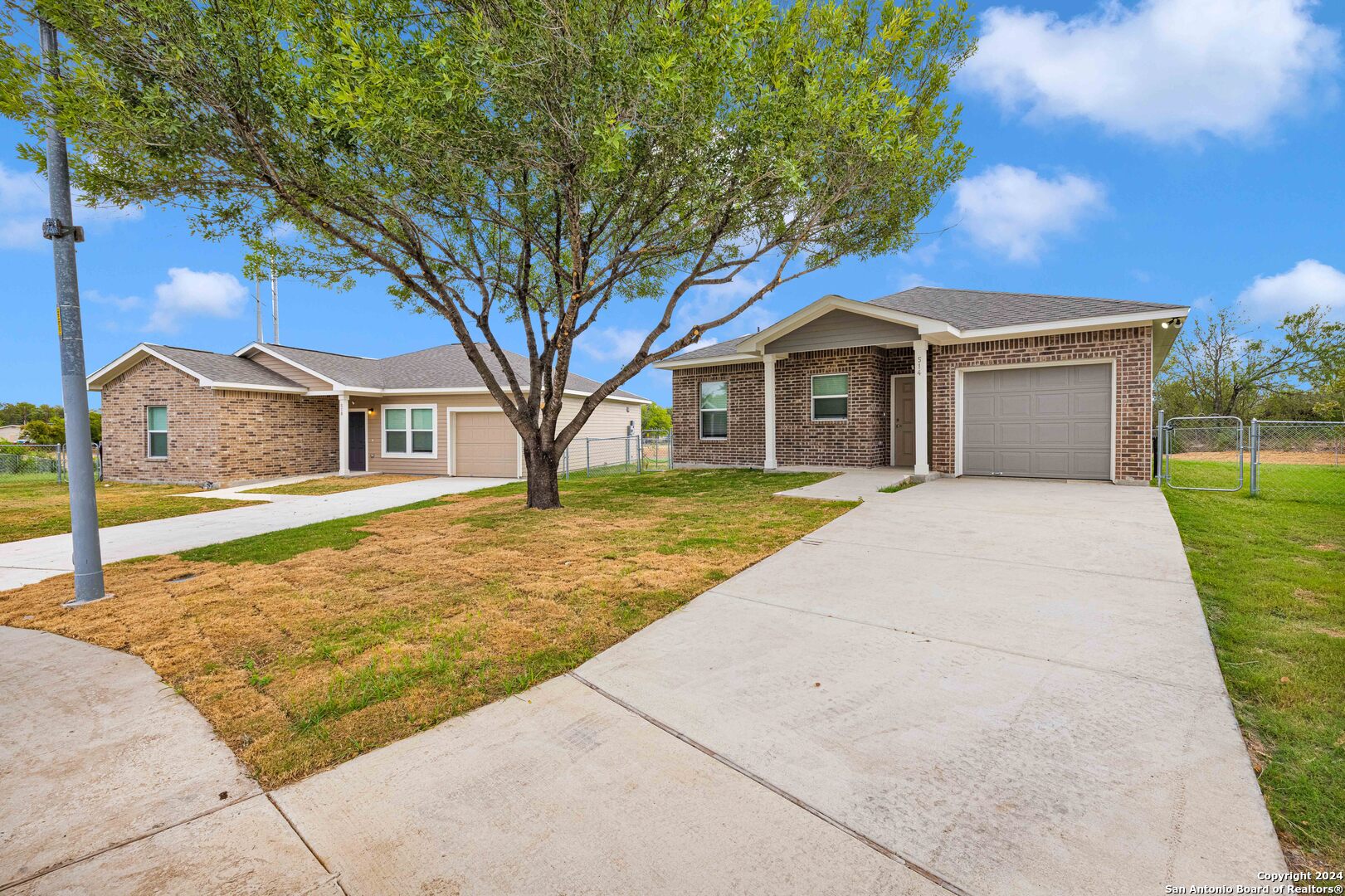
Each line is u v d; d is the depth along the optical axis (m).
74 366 5.25
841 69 7.39
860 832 2.08
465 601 4.80
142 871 2.00
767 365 13.24
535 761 2.59
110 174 6.77
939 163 8.82
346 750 2.71
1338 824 2.04
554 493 9.77
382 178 7.28
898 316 10.91
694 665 3.51
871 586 4.83
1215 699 2.90
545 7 6.03
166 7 5.67
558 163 7.09
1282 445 21.52
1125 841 1.98
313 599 5.00
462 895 1.86
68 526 9.72
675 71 6.27
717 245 10.26
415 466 18.72
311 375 17.97
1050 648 3.54
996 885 1.82
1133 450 10.21
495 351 9.77
